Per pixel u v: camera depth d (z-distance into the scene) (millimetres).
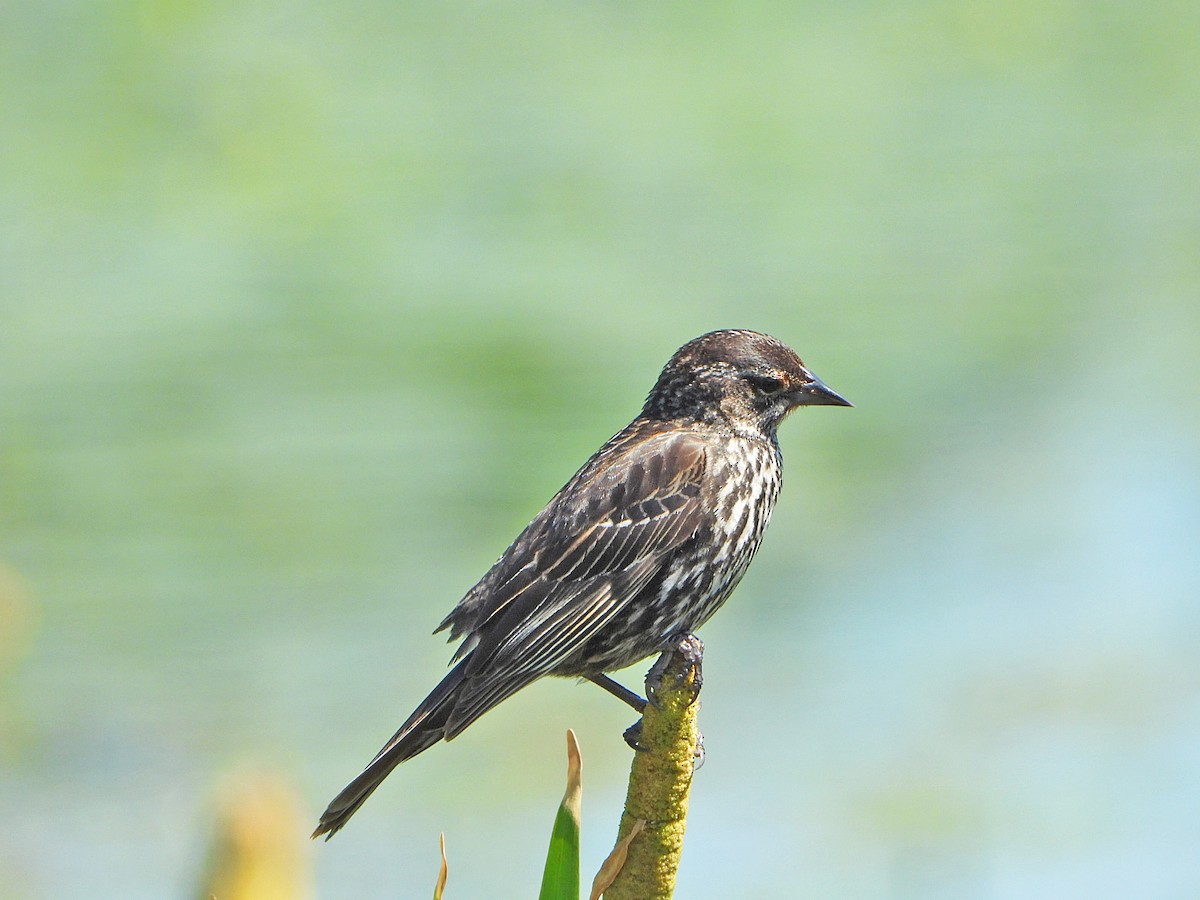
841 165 19672
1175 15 23656
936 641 13461
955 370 17000
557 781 11883
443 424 14570
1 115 18297
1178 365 17266
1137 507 15117
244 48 19516
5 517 13055
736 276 17391
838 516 15391
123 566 12812
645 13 21297
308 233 16984
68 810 11281
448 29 20016
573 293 16438
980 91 21688
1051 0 23797
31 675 11953
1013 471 15883
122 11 18859
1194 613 13555
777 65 21438
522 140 19031
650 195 18438
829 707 12664
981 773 11438
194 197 17516
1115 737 12141
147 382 14742
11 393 14477
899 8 23234
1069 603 13953
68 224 16875
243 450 14039
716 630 13875
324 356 15289
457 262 16812
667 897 5727
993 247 18688
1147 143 20906
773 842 10977
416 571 13203
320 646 12484
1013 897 10172
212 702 12070
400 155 18406
